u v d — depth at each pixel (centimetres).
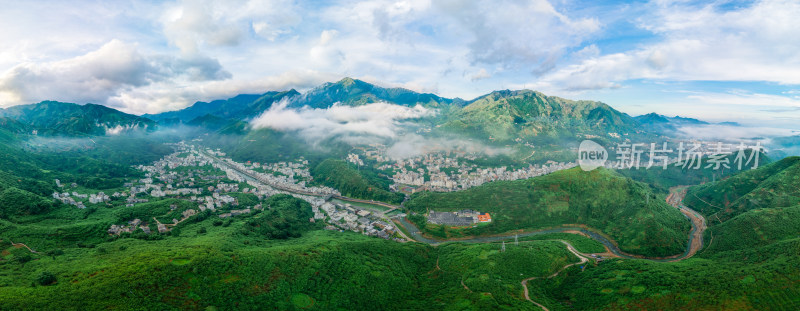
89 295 14312
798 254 18175
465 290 19212
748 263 19700
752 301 15788
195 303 15362
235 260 18650
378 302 18662
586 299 18850
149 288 15375
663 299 16912
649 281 18588
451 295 19025
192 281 16488
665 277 18525
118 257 18388
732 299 16038
